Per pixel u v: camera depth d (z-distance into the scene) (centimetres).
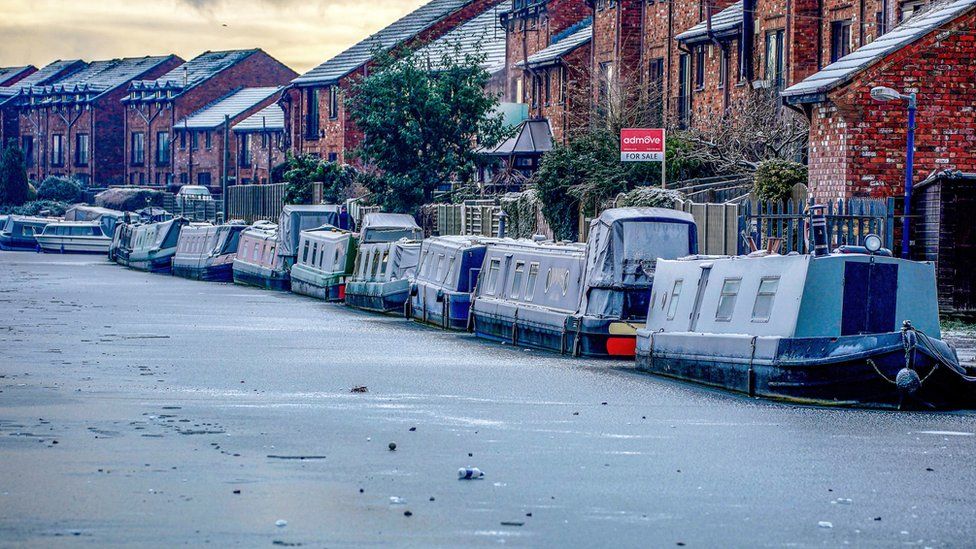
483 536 3472
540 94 17988
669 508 3834
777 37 12250
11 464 4338
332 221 15212
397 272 11725
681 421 5441
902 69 8619
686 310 6888
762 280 6250
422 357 8012
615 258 7894
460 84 16862
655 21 15000
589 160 11969
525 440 4969
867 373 5709
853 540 3491
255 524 3559
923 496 4031
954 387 5697
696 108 13962
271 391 6356
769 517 3741
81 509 3703
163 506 3747
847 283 5909
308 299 13500
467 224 14950
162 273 18338
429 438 4994
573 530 3553
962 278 8069
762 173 9481
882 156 8638
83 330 9694
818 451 4756
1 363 7456
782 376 5941
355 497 3912
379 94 16688
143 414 5506
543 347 8481
